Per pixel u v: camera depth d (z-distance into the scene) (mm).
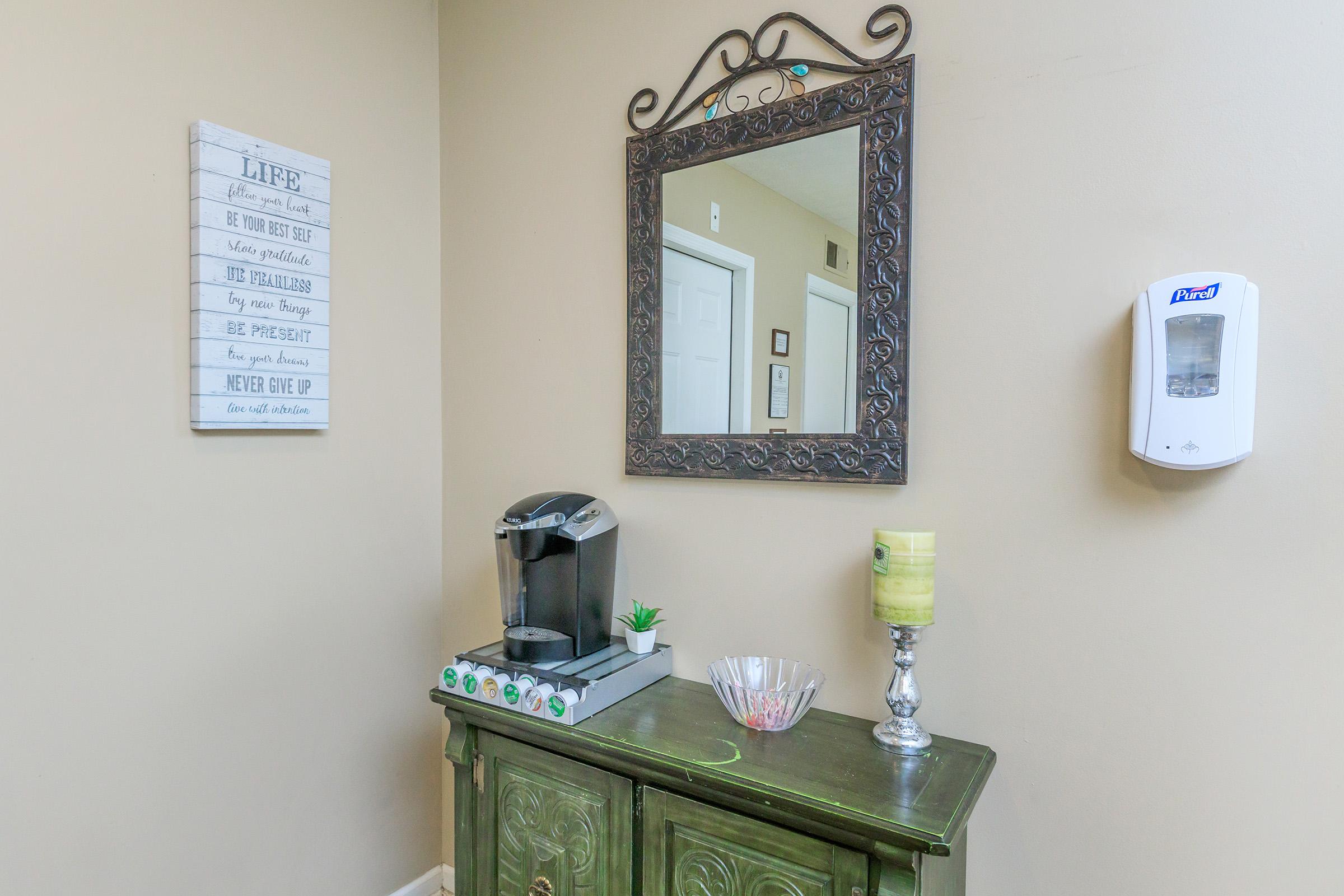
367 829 1788
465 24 1861
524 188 1750
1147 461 1016
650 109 1527
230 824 1519
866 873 967
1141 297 1020
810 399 1320
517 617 1514
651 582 1561
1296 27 967
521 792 1317
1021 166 1151
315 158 1610
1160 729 1064
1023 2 1147
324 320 1636
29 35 1214
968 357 1199
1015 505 1166
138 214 1353
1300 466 969
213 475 1476
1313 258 958
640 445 1534
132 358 1351
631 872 1179
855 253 1266
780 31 1365
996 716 1188
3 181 1191
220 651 1494
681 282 1477
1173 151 1043
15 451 1217
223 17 1468
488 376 1833
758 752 1143
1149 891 1076
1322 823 968
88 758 1313
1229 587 1015
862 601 1299
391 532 1824
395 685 1845
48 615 1260
